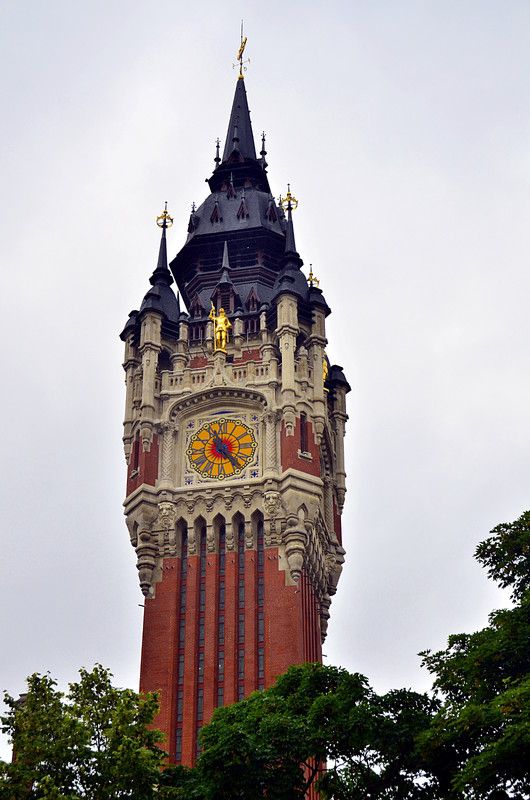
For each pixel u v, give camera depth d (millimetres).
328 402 118750
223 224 122562
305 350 111875
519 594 60938
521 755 51344
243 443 107250
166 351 112812
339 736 59344
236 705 64938
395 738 58000
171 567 103812
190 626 101688
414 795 57594
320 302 114062
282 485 104688
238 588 102875
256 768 58375
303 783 60188
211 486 105562
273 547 103250
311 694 63562
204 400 108938
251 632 100625
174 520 105125
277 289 112938
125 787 56531
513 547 60625
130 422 110500
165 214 124562
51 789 53969
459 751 56312
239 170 129500
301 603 102125
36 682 59875
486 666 57938
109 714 59375
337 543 114000
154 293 114500
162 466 106938
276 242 122125
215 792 58062
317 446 107750
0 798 55750
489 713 53844
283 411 107250
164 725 97688
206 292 118125
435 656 60406
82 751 56875
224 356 110812
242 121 134000
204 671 99750
